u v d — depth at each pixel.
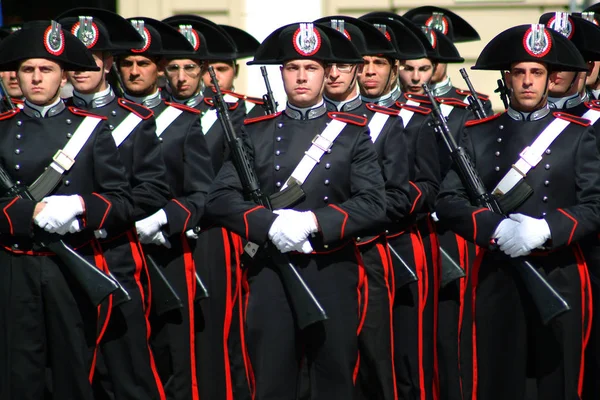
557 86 16.33
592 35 16.97
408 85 20.05
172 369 17.23
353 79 16.64
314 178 14.88
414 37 18.84
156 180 16.30
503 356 15.09
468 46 29.77
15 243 14.85
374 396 16.61
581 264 15.06
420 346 17.22
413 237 17.22
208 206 15.05
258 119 15.35
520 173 15.05
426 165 17.34
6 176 14.91
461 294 18.34
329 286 14.70
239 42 24.06
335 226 14.43
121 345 15.76
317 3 29.47
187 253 17.31
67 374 14.95
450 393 18.25
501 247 14.67
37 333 14.91
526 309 14.98
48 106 15.18
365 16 19.06
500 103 29.95
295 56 14.88
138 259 16.09
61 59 15.02
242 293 15.13
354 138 15.02
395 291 17.17
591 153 15.09
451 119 19.09
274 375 14.52
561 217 14.62
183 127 17.42
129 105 16.58
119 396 15.78
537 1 29.23
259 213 14.54
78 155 15.09
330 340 14.66
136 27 17.67
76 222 14.80
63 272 14.88
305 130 15.06
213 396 17.94
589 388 16.05
